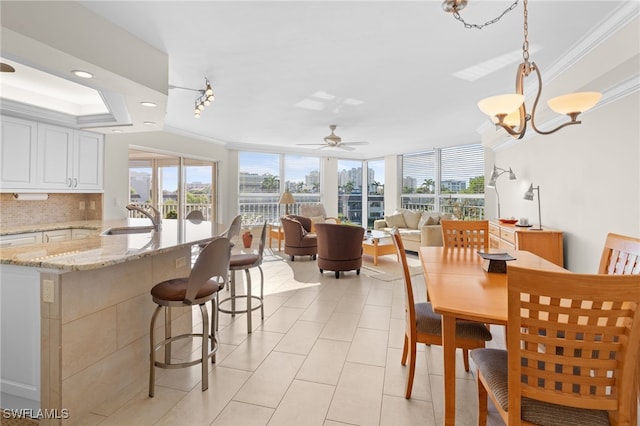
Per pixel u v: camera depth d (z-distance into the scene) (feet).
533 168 14.94
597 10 7.20
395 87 12.09
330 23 7.68
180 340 8.79
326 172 30.12
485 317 4.37
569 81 9.71
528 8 7.09
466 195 23.25
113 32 7.52
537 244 12.07
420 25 7.77
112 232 10.63
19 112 11.32
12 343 5.80
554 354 3.77
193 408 6.11
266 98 13.51
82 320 5.87
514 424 3.93
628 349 3.52
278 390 6.69
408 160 27.89
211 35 8.16
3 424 5.70
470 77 11.12
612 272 6.32
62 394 5.52
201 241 8.07
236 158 25.53
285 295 12.96
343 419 5.85
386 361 7.89
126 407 6.13
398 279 15.39
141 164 21.95
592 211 10.57
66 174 13.43
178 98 13.50
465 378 7.28
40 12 6.02
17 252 6.24
